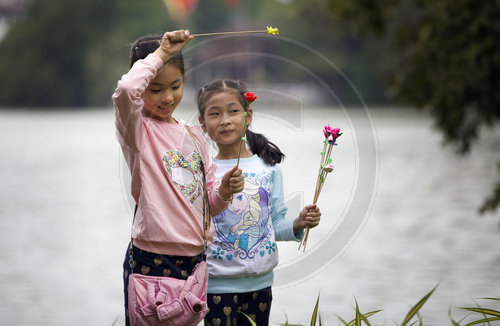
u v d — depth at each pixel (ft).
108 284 24.06
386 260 26.12
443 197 41.78
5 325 19.63
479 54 29.66
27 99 224.74
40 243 30.68
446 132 31.76
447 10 29.45
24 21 236.84
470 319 19.02
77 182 54.08
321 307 20.85
